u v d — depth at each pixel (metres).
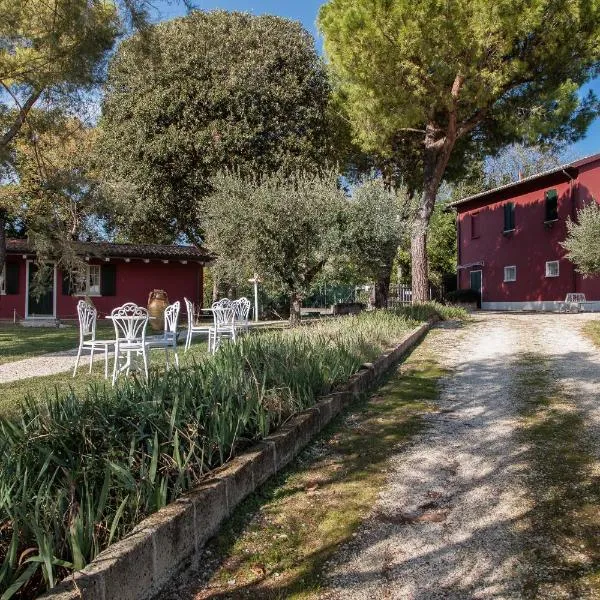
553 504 3.05
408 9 11.92
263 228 11.97
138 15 7.07
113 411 3.34
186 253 21.59
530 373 6.80
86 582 1.91
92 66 8.24
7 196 15.03
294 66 21.58
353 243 11.66
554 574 2.39
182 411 3.30
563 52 13.59
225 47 21.31
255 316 21.34
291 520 2.96
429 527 2.87
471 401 5.46
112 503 2.53
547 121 14.81
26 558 2.11
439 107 14.38
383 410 5.16
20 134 10.02
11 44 7.64
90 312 7.64
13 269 19.92
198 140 20.67
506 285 24.83
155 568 2.29
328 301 30.97
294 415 4.23
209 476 2.98
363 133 15.34
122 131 21.75
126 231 24.47
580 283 20.47
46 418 3.19
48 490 2.31
